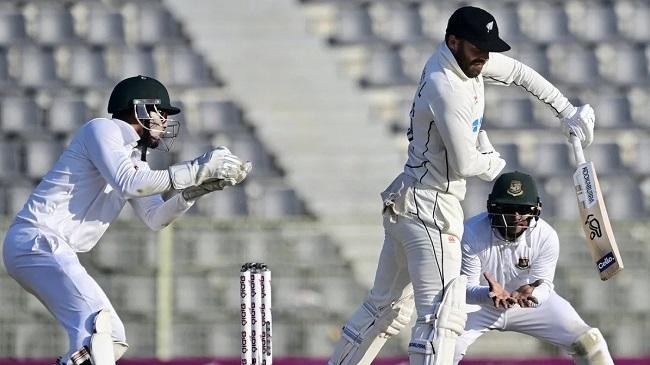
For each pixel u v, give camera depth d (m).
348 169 44.75
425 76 17.92
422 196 18.25
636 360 32.44
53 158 45.03
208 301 37.12
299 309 37.72
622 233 37.41
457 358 22.42
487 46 17.30
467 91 17.70
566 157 45.66
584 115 19.83
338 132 46.19
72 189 18.06
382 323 19.80
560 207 43.97
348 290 37.81
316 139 45.91
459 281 18.30
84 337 17.52
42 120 46.44
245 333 18.09
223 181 18.09
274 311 37.72
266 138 45.72
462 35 17.41
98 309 17.77
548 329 22.27
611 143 46.06
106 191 18.48
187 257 37.16
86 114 46.53
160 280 36.81
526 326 22.33
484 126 46.53
